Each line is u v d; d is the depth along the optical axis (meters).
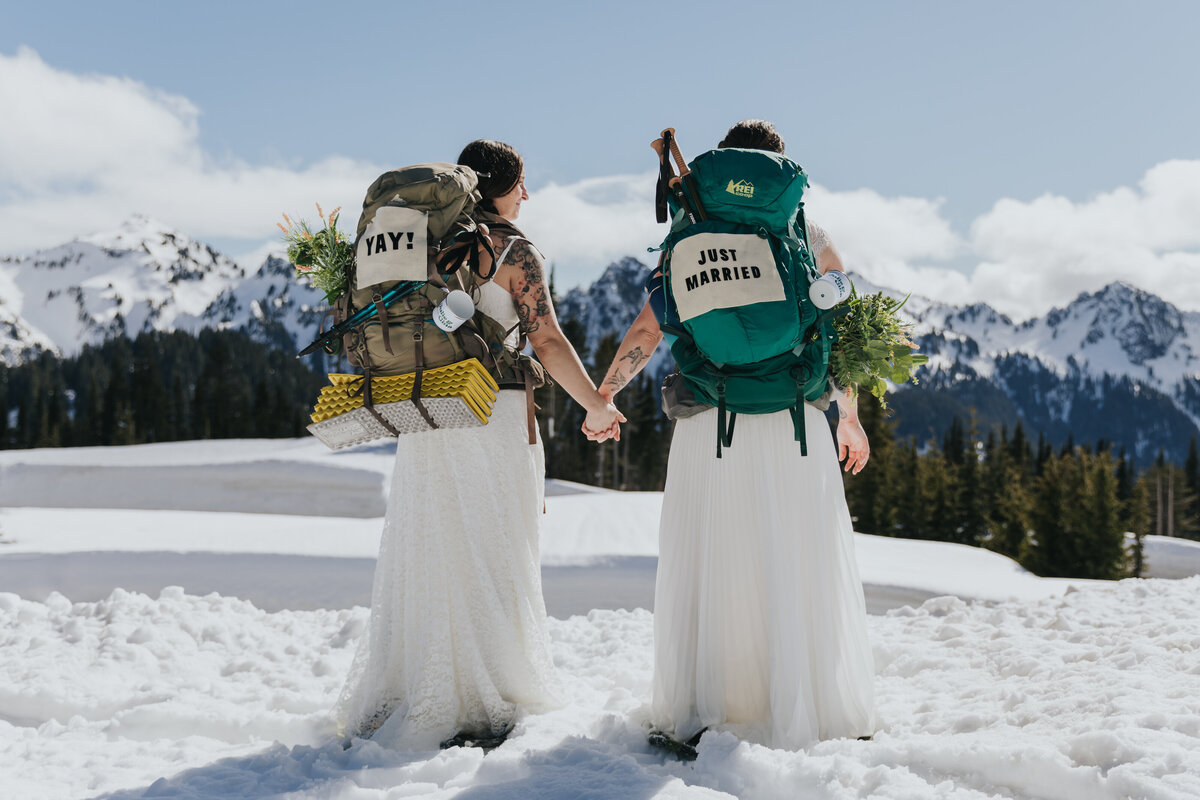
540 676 3.12
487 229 3.04
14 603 5.21
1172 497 109.12
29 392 137.25
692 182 2.83
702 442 2.95
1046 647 3.85
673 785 2.32
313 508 17.67
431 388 2.85
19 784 2.54
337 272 3.05
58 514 10.03
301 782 2.49
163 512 10.59
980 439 82.62
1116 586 5.66
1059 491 61.56
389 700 3.04
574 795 2.29
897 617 5.21
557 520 8.05
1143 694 2.81
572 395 3.19
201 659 4.38
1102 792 2.19
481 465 3.06
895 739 2.72
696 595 2.96
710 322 2.74
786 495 2.87
